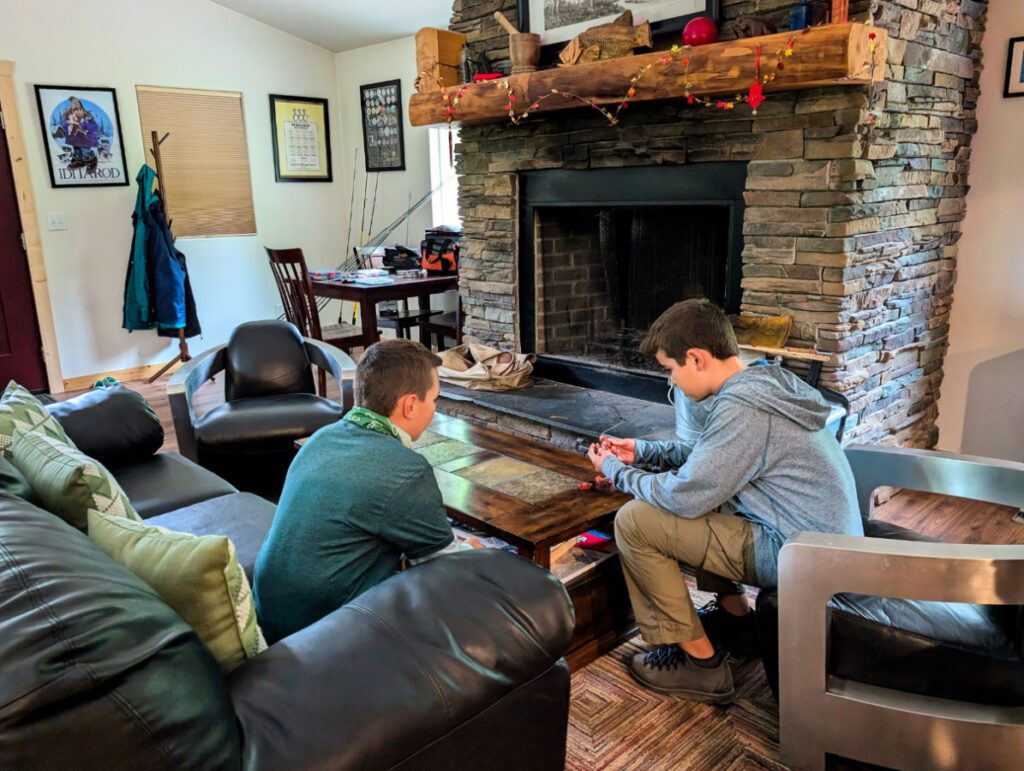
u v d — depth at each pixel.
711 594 2.29
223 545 1.01
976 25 2.84
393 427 1.42
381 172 5.77
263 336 3.24
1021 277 2.97
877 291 2.63
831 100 2.33
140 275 4.89
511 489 2.05
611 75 2.59
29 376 4.84
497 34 3.35
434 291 4.51
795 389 1.67
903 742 1.46
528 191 3.41
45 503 1.36
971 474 1.82
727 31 2.61
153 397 4.73
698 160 2.71
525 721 1.20
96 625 0.77
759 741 1.70
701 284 3.08
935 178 2.81
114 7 4.79
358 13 4.92
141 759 0.76
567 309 3.62
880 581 1.38
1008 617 1.50
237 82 5.40
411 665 1.05
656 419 2.89
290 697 0.98
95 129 4.82
